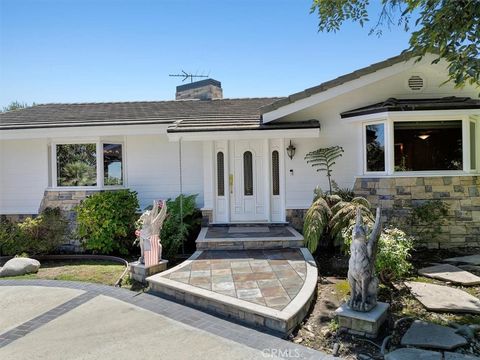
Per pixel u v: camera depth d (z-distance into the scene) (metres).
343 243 7.19
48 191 10.00
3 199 10.47
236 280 5.83
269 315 4.39
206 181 9.91
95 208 9.05
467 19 4.88
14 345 4.16
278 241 8.05
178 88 15.67
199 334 4.34
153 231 6.83
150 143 10.45
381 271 5.61
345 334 4.28
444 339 3.98
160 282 5.84
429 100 8.91
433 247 8.36
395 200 8.39
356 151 9.38
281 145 9.67
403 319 4.61
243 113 11.12
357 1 7.13
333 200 8.18
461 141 8.59
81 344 4.14
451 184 8.39
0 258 8.91
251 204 10.01
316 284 5.81
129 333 4.41
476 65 5.02
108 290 6.20
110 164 10.30
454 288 5.72
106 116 11.11
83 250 9.60
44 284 6.66
